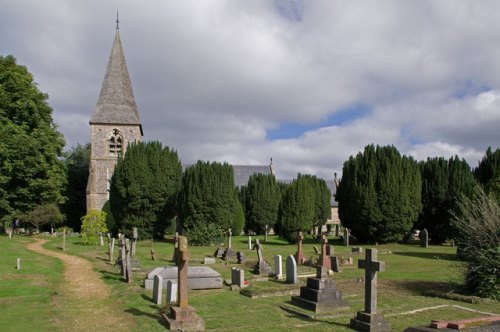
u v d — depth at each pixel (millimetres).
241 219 43438
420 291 13344
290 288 13266
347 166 34969
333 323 9648
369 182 32062
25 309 10922
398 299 12062
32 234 39781
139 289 13570
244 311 10828
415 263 21000
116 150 51812
